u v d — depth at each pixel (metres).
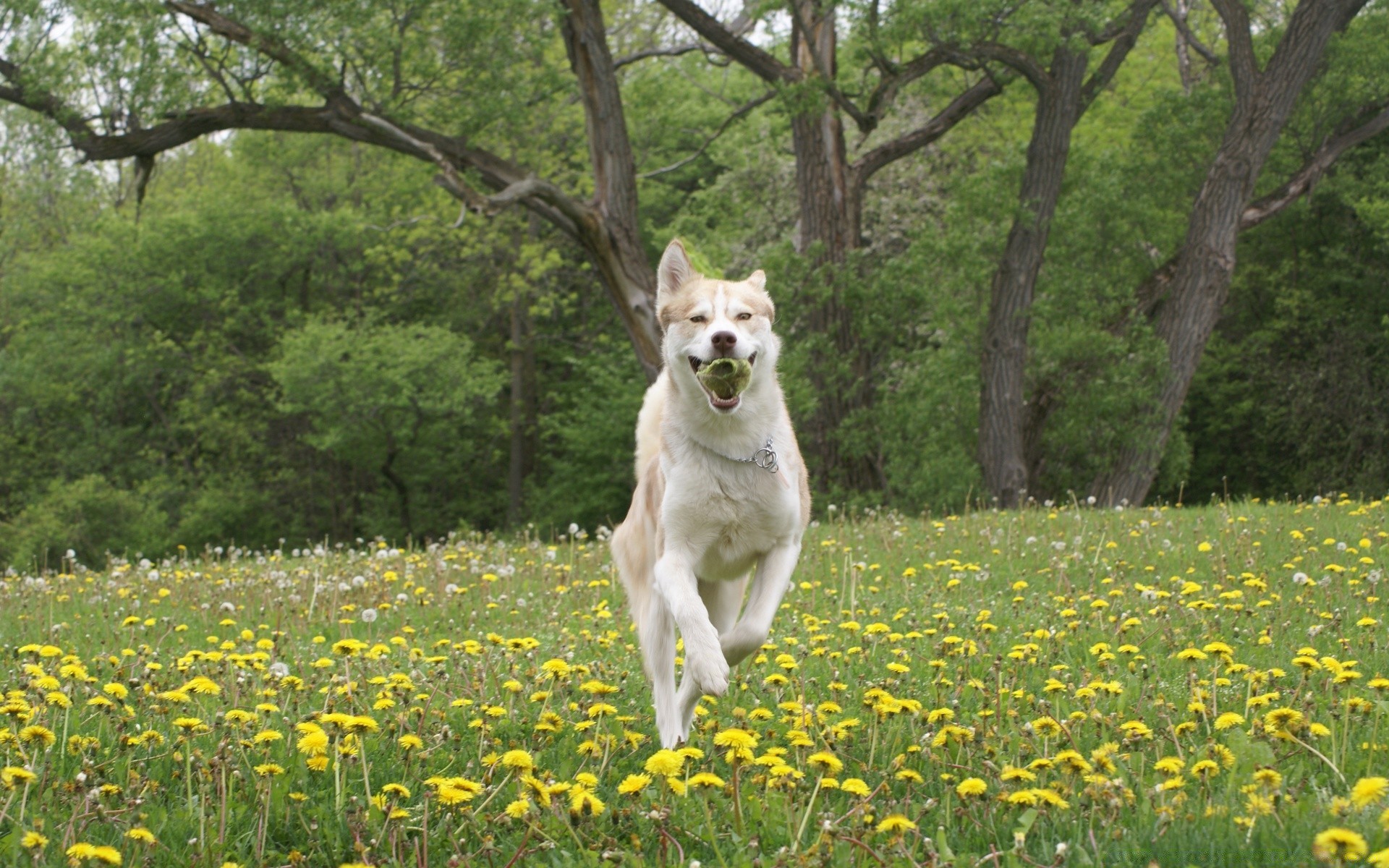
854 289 20.56
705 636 3.96
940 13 16.81
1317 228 25.91
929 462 19.00
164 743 3.92
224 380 29.30
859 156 26.73
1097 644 5.10
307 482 29.78
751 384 4.43
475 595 7.93
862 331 20.89
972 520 12.01
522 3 17.75
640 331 19.16
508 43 18.62
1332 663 4.05
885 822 2.73
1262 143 18.50
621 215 19.03
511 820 3.07
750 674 5.14
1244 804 3.11
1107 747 3.53
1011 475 19.05
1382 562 7.76
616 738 4.01
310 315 27.77
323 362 25.36
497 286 29.47
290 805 3.32
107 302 28.78
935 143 26.27
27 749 3.66
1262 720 3.82
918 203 25.41
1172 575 7.68
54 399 29.08
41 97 17.58
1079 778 3.35
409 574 8.89
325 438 25.80
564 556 10.14
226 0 17.69
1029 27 17.05
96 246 28.02
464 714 4.39
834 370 20.64
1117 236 19.86
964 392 19.73
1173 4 26.20
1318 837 2.38
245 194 29.66
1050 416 20.03
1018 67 18.58
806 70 20.67
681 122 29.47
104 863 2.63
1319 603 6.30
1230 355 27.44
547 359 32.53
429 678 4.73
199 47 18.23
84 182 30.91
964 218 19.52
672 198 31.00
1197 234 18.95
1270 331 26.61
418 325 27.70
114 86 17.69
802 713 3.96
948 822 3.11
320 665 4.79
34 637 6.59
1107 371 18.84
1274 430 26.91
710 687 3.80
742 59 20.41
